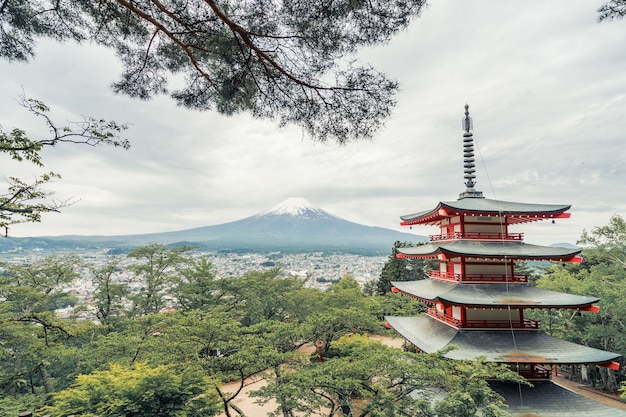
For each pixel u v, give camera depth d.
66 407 13.78
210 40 6.81
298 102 6.99
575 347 16.06
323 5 5.85
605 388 28.02
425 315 23.33
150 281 36.06
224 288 38.16
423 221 23.94
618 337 25.98
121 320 33.09
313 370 14.63
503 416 11.11
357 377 13.92
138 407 13.30
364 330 32.84
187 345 16.77
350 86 6.41
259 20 6.32
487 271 19.00
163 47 7.95
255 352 16.72
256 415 23.22
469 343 16.56
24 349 20.45
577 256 17.23
